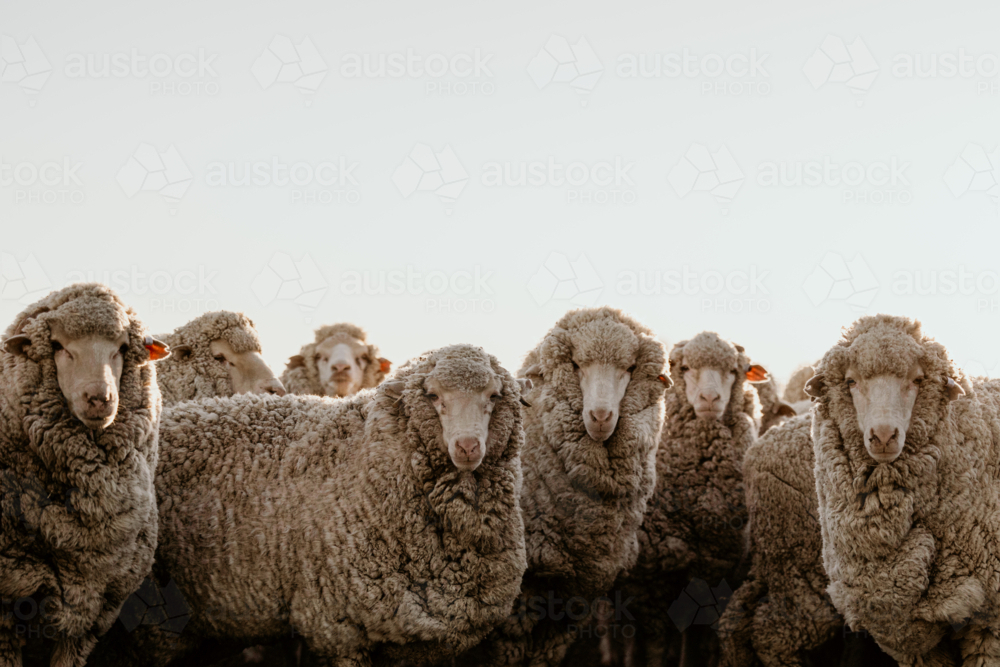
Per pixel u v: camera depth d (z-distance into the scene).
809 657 8.34
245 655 8.30
